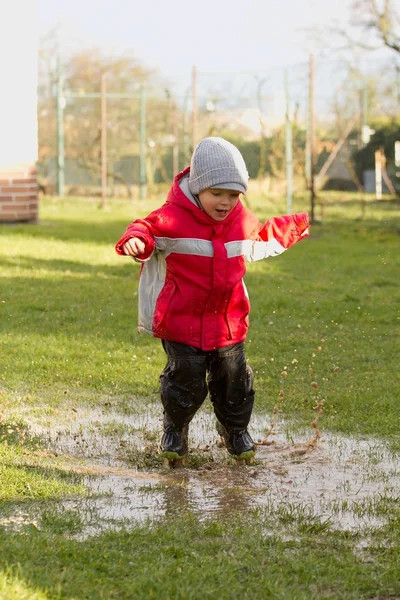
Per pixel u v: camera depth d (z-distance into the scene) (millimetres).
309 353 9508
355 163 35500
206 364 5906
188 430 6664
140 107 36375
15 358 9016
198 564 4258
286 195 29906
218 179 5465
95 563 4211
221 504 5297
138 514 5070
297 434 6840
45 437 6680
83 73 40375
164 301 5719
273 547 4551
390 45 24875
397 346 9953
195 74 29016
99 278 14344
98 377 8453
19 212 22344
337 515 5109
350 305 12367
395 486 5664
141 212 29594
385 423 7051
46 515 4910
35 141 22266
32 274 14531
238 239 5719
